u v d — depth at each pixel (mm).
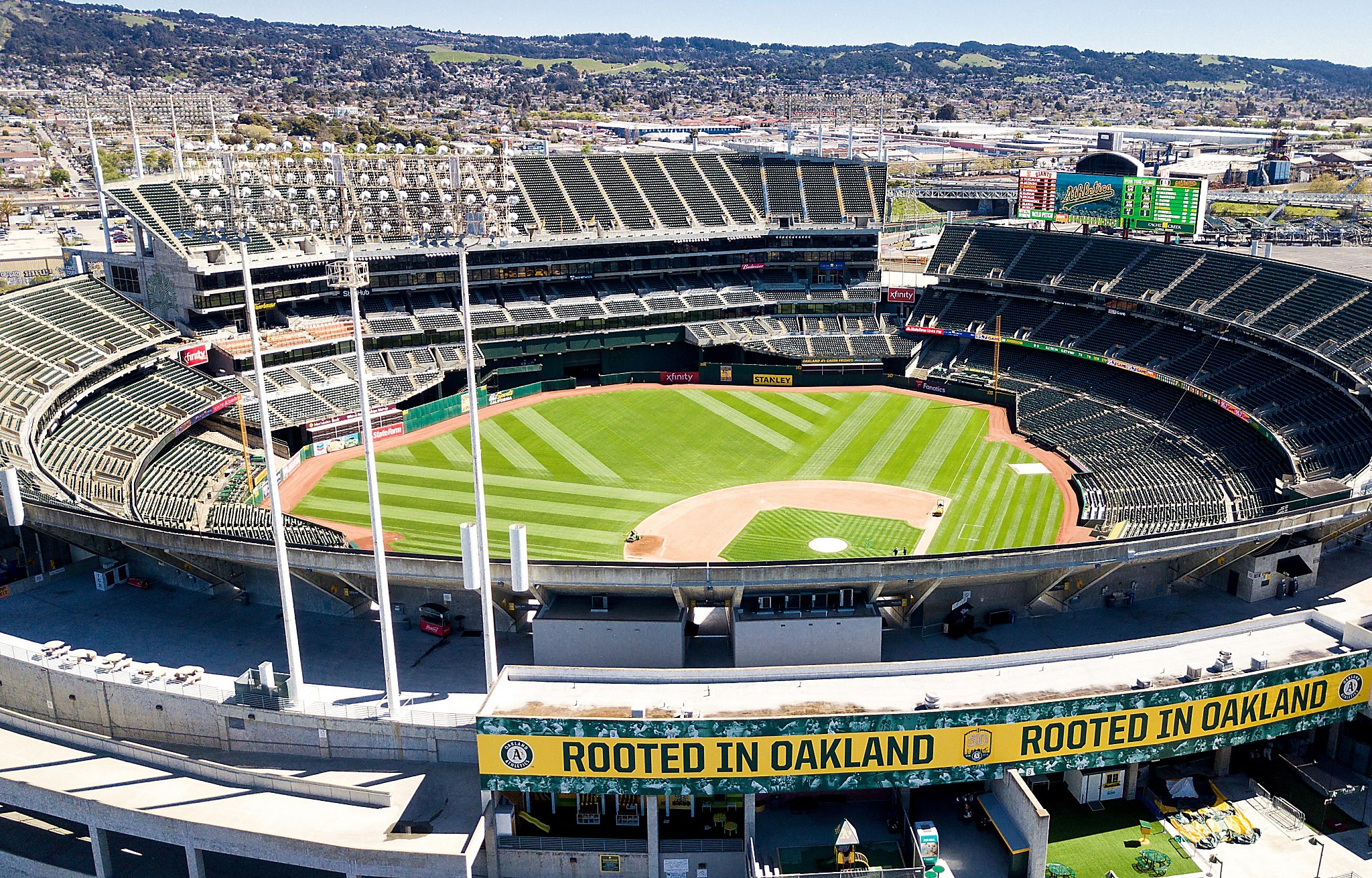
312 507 77938
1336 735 46812
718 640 52844
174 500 72000
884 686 42375
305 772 44594
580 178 119875
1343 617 53625
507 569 48844
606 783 39750
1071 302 110062
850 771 39906
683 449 92500
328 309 103562
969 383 106875
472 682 48844
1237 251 103875
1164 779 44719
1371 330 80875
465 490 82000
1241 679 41531
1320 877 39500
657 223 117750
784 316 120125
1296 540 56656
